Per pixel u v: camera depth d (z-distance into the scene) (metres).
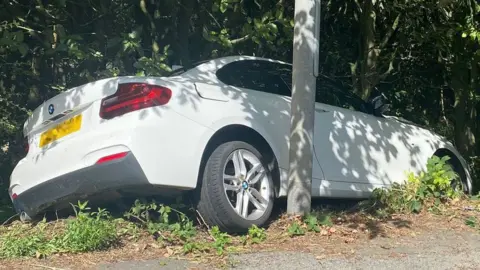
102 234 4.68
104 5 7.56
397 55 9.38
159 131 4.68
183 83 5.04
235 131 5.33
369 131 6.54
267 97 5.75
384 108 6.93
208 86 5.25
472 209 6.24
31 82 8.25
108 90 4.80
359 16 9.36
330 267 4.35
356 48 10.02
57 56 7.68
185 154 4.77
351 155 6.25
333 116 6.27
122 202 5.39
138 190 4.77
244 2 8.61
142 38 8.19
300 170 5.45
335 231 5.29
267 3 8.53
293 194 5.46
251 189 5.23
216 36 7.39
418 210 6.06
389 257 4.65
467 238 5.32
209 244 4.71
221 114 5.14
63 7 7.40
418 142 7.00
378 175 6.45
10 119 8.11
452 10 8.18
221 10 7.27
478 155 10.91
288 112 5.84
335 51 10.09
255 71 5.93
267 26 7.28
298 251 4.73
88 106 4.90
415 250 4.89
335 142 6.14
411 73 10.57
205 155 5.02
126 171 4.57
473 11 7.96
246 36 7.37
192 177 4.79
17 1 7.58
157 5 7.95
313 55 5.49
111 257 4.49
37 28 7.55
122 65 7.72
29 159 5.30
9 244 4.58
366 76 8.82
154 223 5.05
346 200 6.39
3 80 8.16
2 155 7.93
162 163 4.64
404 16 8.62
